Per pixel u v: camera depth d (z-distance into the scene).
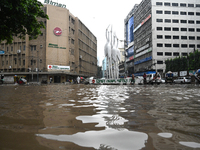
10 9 8.08
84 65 62.72
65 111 2.89
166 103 3.86
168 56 50.47
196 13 51.97
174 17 51.44
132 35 74.06
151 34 51.84
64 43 46.28
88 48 68.62
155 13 51.28
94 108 3.20
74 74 49.75
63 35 46.16
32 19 9.61
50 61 43.81
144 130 1.73
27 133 1.64
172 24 51.28
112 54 23.39
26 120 2.21
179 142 1.37
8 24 9.34
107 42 23.91
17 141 1.41
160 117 2.39
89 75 69.56
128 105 3.57
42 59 43.91
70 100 4.56
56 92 7.82
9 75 44.41
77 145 1.31
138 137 1.50
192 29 51.56
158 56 50.41
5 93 7.41
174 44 50.84
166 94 6.26
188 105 3.54
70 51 49.25
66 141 1.41
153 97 5.20
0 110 3.02
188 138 1.47
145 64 58.56
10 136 1.54
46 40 43.56
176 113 2.68
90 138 1.48
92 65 75.69
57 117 2.40
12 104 3.83
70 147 1.27
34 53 44.25
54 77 45.34
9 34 10.16
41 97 5.47
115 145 1.30
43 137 1.51
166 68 46.47
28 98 5.18
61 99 4.82
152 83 20.08
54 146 1.29
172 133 1.62
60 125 1.95
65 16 46.84
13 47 44.81
